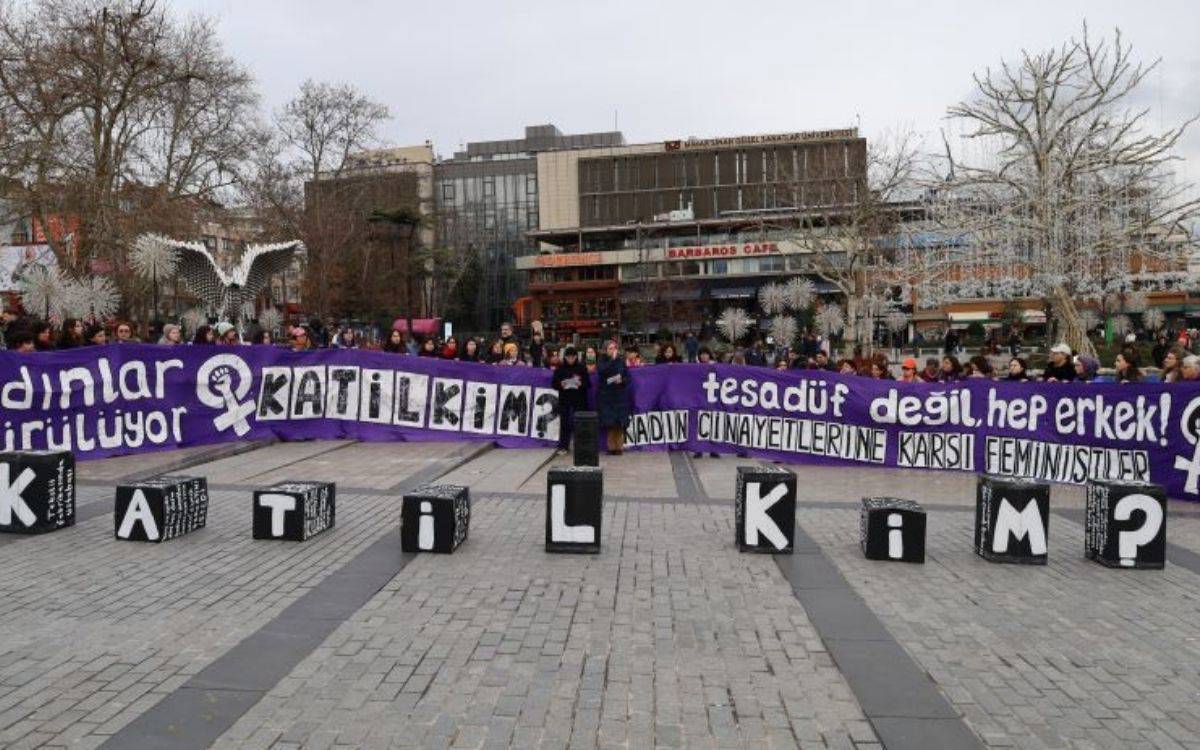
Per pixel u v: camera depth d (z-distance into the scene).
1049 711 4.24
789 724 4.04
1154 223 25.92
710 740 3.86
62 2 32.16
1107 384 11.31
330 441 13.76
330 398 13.80
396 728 3.92
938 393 12.29
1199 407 10.59
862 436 12.64
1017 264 27.97
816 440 12.83
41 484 7.50
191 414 12.63
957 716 4.16
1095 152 24.83
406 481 10.38
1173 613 5.84
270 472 10.96
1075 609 5.89
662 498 9.71
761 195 98.88
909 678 4.62
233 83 35.88
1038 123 25.03
